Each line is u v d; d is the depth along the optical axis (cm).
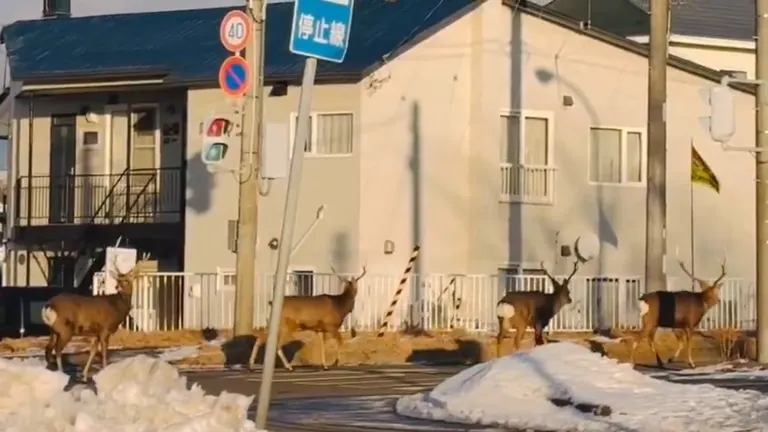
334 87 3781
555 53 4003
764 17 2712
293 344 3014
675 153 4209
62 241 4238
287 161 3117
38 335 3519
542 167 3975
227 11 4453
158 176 4156
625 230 4103
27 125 4384
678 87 4216
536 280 3666
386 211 3784
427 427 1759
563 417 1770
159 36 4334
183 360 2886
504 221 3903
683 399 1880
